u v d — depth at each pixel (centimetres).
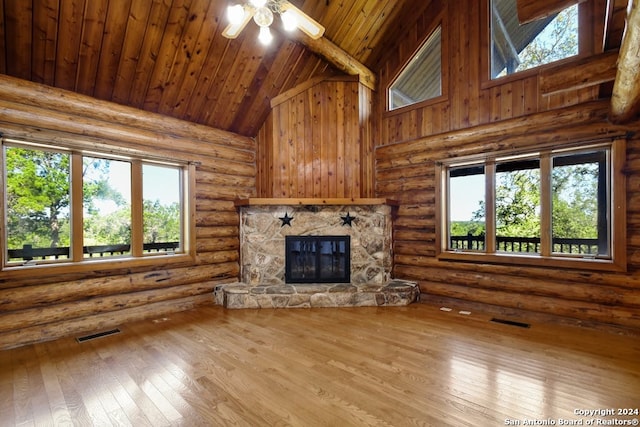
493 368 251
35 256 330
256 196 505
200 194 448
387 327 346
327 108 475
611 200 333
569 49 360
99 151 361
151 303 397
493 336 318
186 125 433
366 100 495
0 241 304
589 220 352
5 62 300
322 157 472
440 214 449
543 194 373
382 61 506
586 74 255
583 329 336
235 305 427
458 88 432
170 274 414
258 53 398
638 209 315
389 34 482
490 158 409
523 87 381
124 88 367
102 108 360
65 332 331
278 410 199
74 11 289
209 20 342
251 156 506
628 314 317
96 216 371
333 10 401
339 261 467
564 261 353
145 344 305
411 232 479
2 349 296
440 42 458
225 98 435
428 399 209
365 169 491
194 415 195
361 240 465
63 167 348
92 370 254
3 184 307
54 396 217
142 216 405
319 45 414
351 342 305
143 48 340
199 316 391
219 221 466
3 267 305
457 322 362
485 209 419
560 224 369
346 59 452
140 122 390
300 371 248
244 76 417
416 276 470
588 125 338
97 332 341
